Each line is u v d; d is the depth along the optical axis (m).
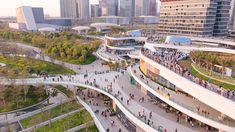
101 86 81.88
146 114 60.41
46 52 149.50
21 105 81.69
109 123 67.62
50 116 75.62
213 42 127.12
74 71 123.06
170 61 74.19
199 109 52.88
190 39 121.31
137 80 75.44
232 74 68.00
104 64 139.00
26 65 121.75
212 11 167.50
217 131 51.91
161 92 63.91
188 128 53.41
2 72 101.69
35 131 68.38
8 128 69.81
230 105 43.62
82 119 73.19
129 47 147.88
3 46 156.62
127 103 66.56
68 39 193.62
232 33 185.50
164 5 199.62
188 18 177.62
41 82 87.50
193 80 55.19
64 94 92.19
